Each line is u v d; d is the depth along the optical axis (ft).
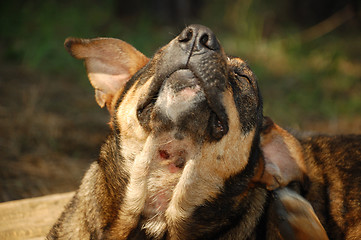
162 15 86.38
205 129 18.94
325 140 26.43
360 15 97.25
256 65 68.90
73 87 57.11
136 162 20.01
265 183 21.95
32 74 58.08
